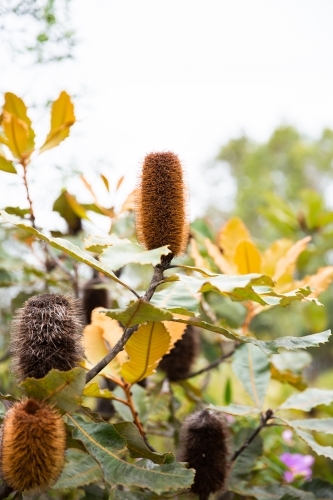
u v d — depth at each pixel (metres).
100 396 1.40
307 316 2.78
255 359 1.62
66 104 1.55
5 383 1.82
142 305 1.22
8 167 1.56
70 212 1.83
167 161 1.31
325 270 1.64
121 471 1.26
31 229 1.25
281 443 2.01
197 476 1.43
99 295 1.73
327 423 1.51
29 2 1.70
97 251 1.33
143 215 1.30
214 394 2.74
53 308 1.32
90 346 1.46
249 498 1.52
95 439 1.29
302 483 1.53
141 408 1.58
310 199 2.94
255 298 1.25
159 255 1.22
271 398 2.45
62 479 1.29
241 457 1.57
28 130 1.59
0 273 1.83
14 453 1.21
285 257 1.63
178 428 1.70
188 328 1.72
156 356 1.35
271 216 3.05
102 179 1.73
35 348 1.30
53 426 1.23
